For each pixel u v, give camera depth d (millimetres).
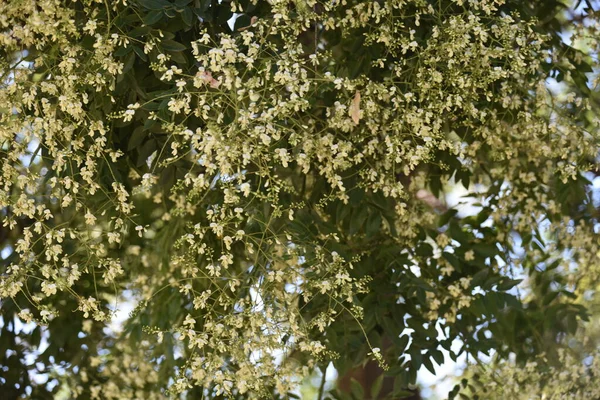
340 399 2920
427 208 3150
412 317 2877
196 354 2348
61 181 2307
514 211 3166
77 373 3416
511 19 2436
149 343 3432
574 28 2914
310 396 3480
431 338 2881
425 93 2447
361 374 3307
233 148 2158
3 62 2314
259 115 2373
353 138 2494
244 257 3010
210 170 2201
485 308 2850
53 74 2336
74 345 3420
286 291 2580
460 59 2402
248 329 2303
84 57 2447
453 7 2619
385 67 2742
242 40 2422
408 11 2646
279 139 2250
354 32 2721
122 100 2611
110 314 2359
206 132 2166
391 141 2416
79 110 2273
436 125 2404
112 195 2580
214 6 2529
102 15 2371
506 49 2412
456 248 3002
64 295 3301
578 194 3062
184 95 2264
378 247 2926
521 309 2855
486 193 3158
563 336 3176
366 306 2779
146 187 2281
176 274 3166
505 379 3115
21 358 3355
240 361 2346
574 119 2740
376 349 2332
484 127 2635
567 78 3033
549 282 3205
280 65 2213
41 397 3377
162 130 2576
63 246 2773
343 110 2377
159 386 3359
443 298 2963
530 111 2879
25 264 2391
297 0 2330
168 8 2311
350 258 2812
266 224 2346
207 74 2236
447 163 2977
